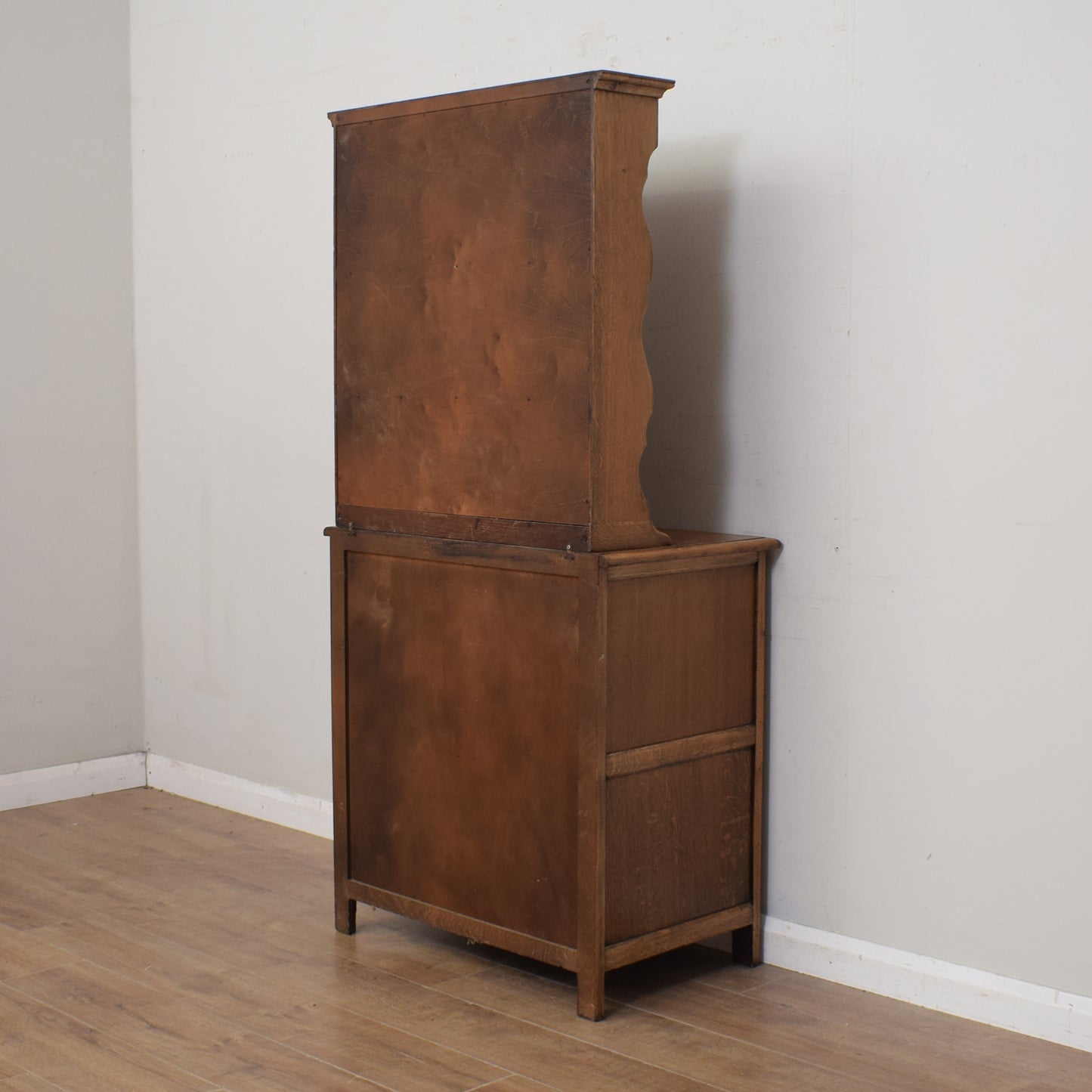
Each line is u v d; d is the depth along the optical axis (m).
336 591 3.31
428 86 3.81
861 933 3.10
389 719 3.24
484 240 2.92
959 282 2.85
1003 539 2.82
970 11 2.79
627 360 2.84
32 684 4.50
